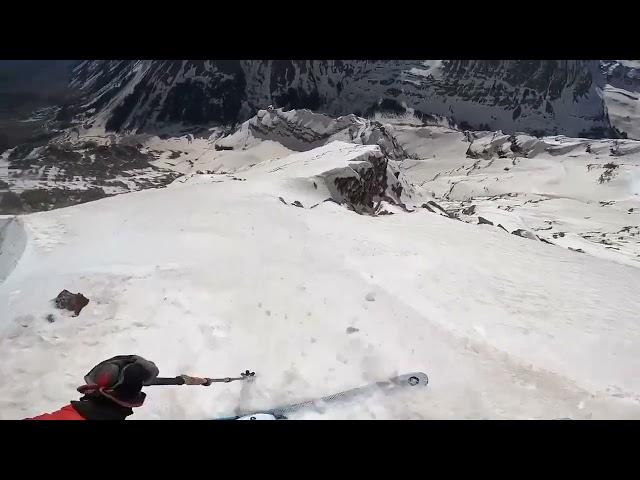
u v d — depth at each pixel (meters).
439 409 5.68
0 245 18.89
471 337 8.66
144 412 5.55
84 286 10.17
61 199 83.56
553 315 12.46
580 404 6.05
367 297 10.62
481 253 21.94
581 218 165.88
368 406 5.50
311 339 8.09
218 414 5.60
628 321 12.34
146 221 20.23
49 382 6.42
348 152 64.88
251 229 19.44
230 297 10.06
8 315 8.80
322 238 19.12
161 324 8.45
